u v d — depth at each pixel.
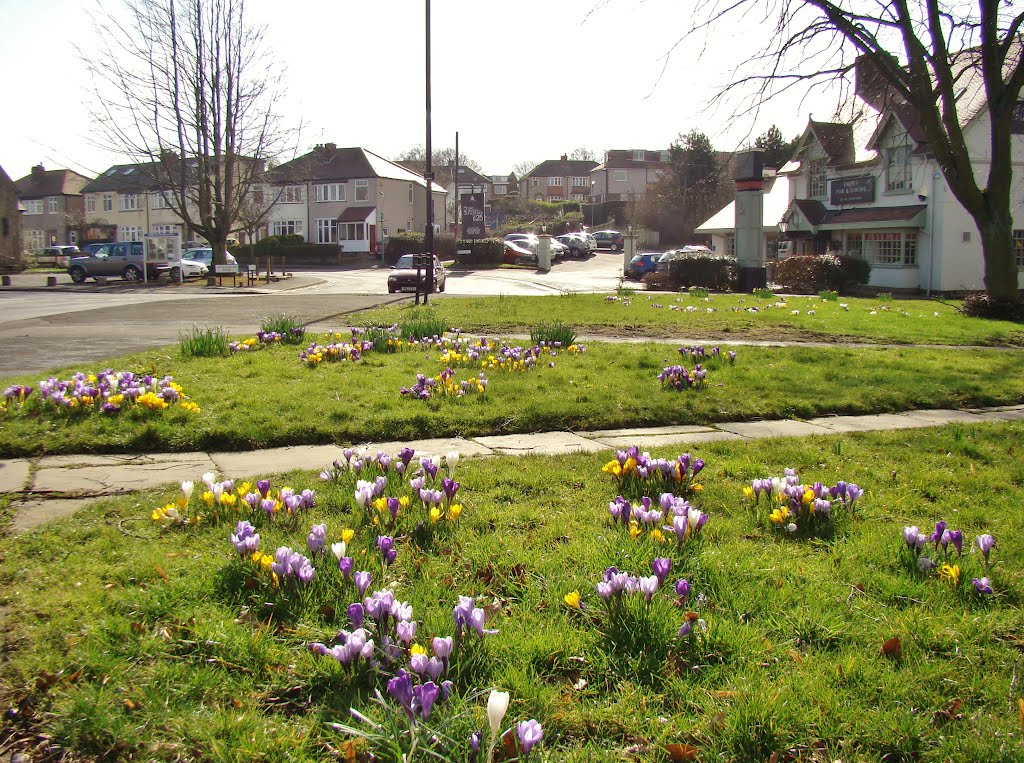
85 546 3.85
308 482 4.98
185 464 5.63
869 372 9.78
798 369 9.86
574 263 55.97
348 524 4.18
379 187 67.31
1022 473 5.50
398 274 28.23
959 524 4.46
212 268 37.56
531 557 3.76
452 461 4.88
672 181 66.88
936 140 19.42
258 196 43.25
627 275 40.03
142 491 4.84
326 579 3.41
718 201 64.56
